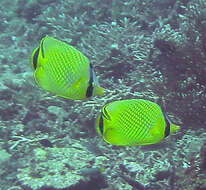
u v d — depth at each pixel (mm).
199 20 2176
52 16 4133
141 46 2969
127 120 882
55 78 875
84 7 3982
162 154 1974
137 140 892
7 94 2840
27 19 4629
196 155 1702
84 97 876
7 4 4918
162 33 2598
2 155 2254
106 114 877
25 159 2184
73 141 2336
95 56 2898
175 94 2051
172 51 2174
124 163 1964
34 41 4121
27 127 2514
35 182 1870
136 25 3580
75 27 3570
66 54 871
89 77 869
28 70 3545
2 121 2631
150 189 1803
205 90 2057
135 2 3709
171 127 906
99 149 2168
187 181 1601
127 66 2834
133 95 2297
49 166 2000
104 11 3793
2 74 3357
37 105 2676
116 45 2855
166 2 3520
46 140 2301
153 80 2186
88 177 1876
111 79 2738
